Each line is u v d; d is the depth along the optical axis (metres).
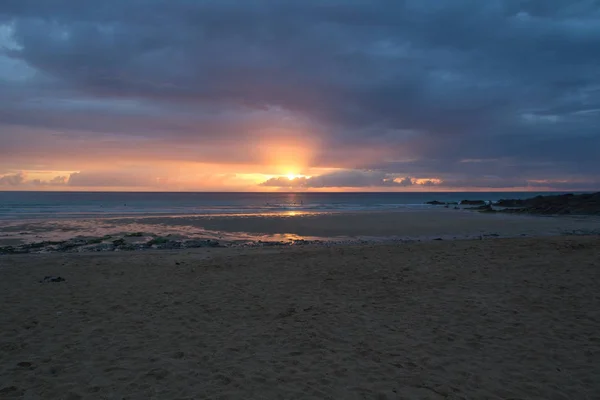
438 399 4.29
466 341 5.86
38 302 7.83
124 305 7.70
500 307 7.35
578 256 11.48
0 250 15.95
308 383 4.64
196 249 16.12
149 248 17.12
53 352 5.46
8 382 4.59
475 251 13.05
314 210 47.19
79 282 9.59
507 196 168.25
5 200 81.06
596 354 5.32
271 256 13.13
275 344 5.82
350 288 8.98
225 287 9.16
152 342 5.86
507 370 4.95
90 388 4.47
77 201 75.31
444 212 43.25
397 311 7.30
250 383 4.63
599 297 7.70
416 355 5.41
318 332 6.29
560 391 4.43
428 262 11.51
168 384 4.59
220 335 6.17
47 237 20.80
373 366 5.09
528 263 10.83
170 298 8.23
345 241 19.84
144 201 78.19
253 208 51.34
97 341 5.87
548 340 5.82
